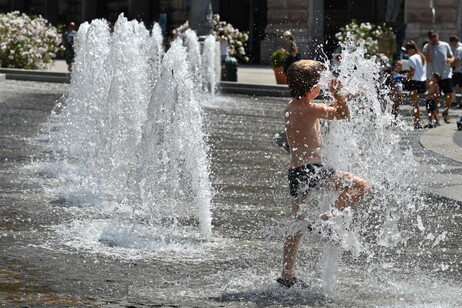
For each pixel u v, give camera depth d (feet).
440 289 51.13
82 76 105.91
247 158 105.81
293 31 330.13
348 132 53.98
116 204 73.97
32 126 128.16
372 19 357.20
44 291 47.32
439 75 156.35
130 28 96.94
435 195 77.46
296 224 48.42
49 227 64.18
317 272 53.88
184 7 360.28
